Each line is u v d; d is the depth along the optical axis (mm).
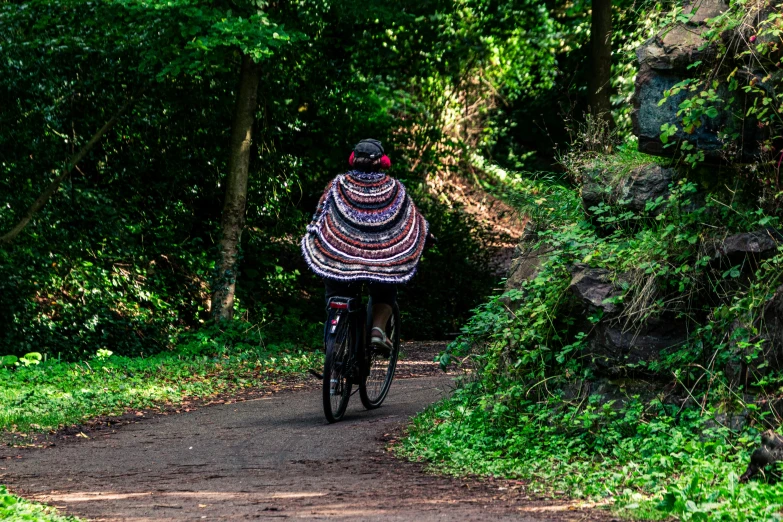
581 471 7137
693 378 7777
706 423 7449
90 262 21906
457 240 28547
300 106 27094
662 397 7863
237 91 23469
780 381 7230
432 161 30078
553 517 5730
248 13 20672
